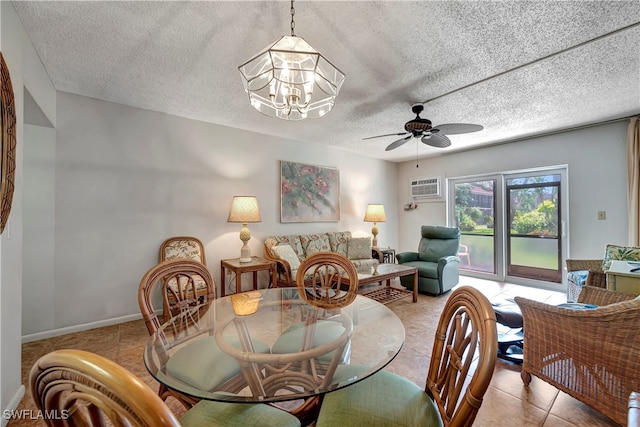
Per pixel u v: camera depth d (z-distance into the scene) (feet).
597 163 11.84
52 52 6.70
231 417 3.25
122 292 9.61
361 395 3.49
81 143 8.98
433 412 3.21
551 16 5.45
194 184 11.19
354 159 17.25
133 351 7.53
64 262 8.70
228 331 5.14
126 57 6.93
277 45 4.75
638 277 6.36
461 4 5.16
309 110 6.35
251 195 12.76
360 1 5.08
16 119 5.32
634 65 7.20
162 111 10.40
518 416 5.11
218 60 7.05
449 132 9.64
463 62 7.08
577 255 12.42
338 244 15.16
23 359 7.17
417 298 11.98
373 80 8.00
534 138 13.62
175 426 1.42
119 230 9.61
